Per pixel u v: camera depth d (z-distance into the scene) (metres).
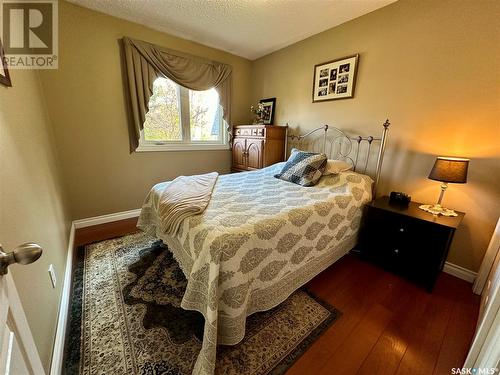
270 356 1.21
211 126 3.57
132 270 1.89
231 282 1.13
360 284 1.81
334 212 1.77
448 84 1.87
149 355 1.19
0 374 0.44
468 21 1.72
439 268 1.69
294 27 2.62
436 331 1.40
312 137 2.98
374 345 1.29
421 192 2.12
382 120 2.30
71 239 2.24
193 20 2.50
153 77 2.75
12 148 1.01
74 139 2.46
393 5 2.09
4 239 0.76
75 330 1.32
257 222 1.34
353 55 2.42
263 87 3.60
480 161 1.78
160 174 3.16
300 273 1.57
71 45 2.28
